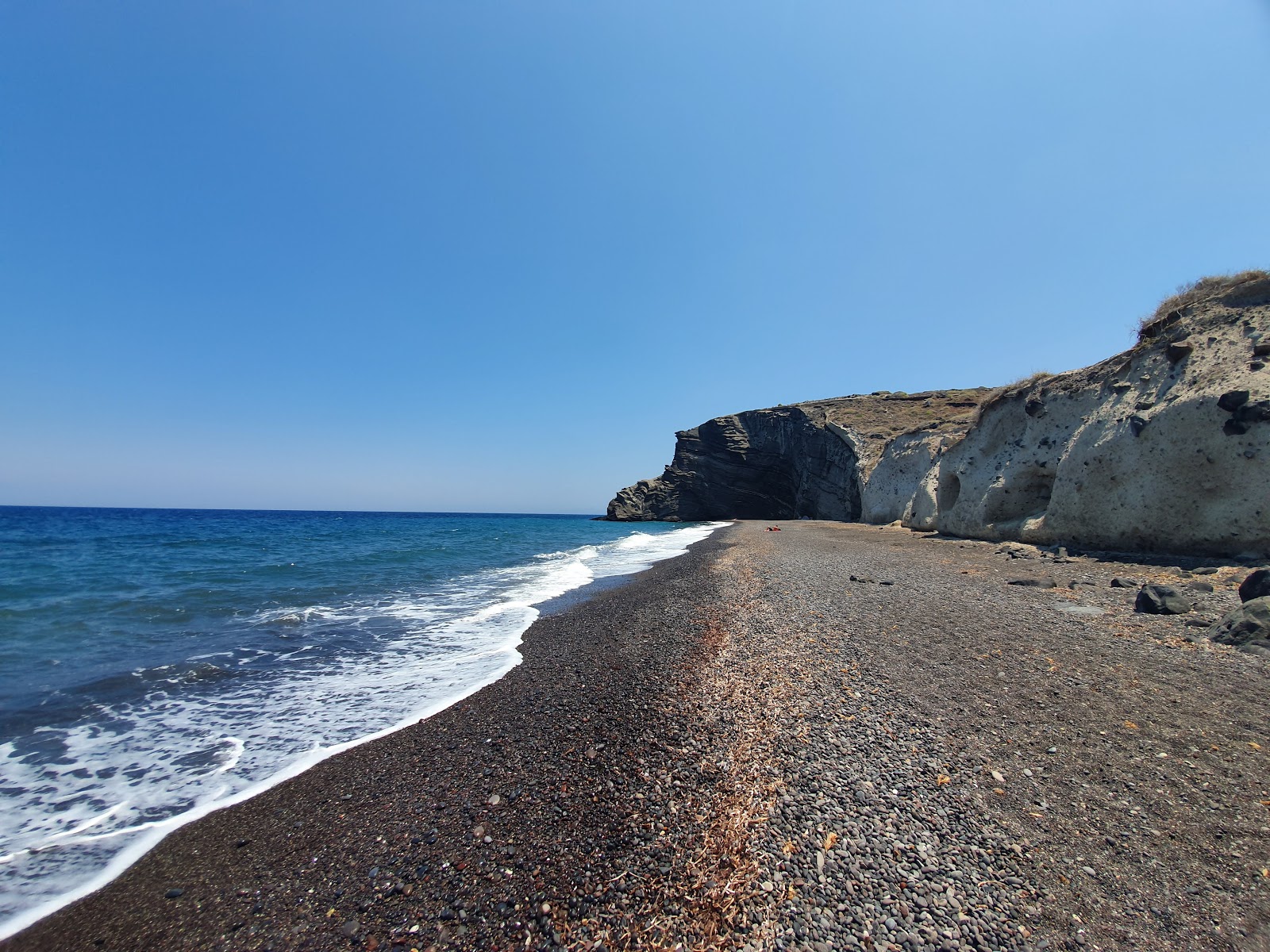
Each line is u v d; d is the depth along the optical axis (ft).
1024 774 15.12
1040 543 56.65
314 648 37.40
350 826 16.75
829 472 199.82
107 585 62.59
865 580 44.39
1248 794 13.50
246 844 16.30
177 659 34.65
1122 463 46.96
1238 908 10.37
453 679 30.78
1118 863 11.74
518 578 73.15
